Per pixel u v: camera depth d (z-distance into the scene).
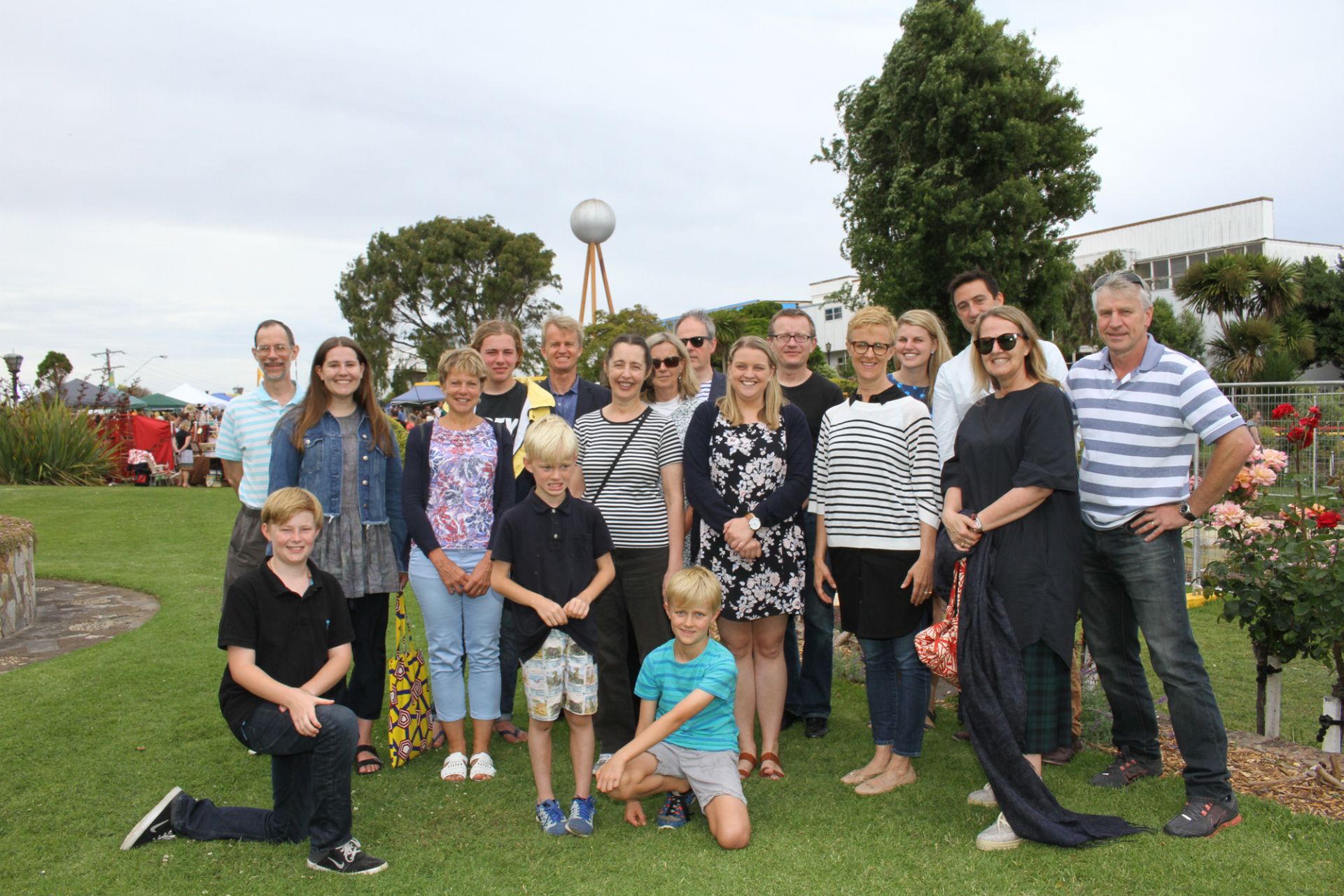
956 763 3.98
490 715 3.95
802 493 3.77
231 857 3.06
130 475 18.56
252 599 3.20
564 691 3.38
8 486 15.89
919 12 21.03
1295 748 3.85
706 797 3.23
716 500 3.78
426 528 3.87
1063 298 22.34
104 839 3.19
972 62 20.66
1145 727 3.63
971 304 4.35
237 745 4.14
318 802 2.96
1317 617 3.75
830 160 23.94
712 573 3.64
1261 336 24.56
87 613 6.97
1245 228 40.28
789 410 3.95
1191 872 2.82
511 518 3.46
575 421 4.59
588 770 3.39
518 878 2.90
